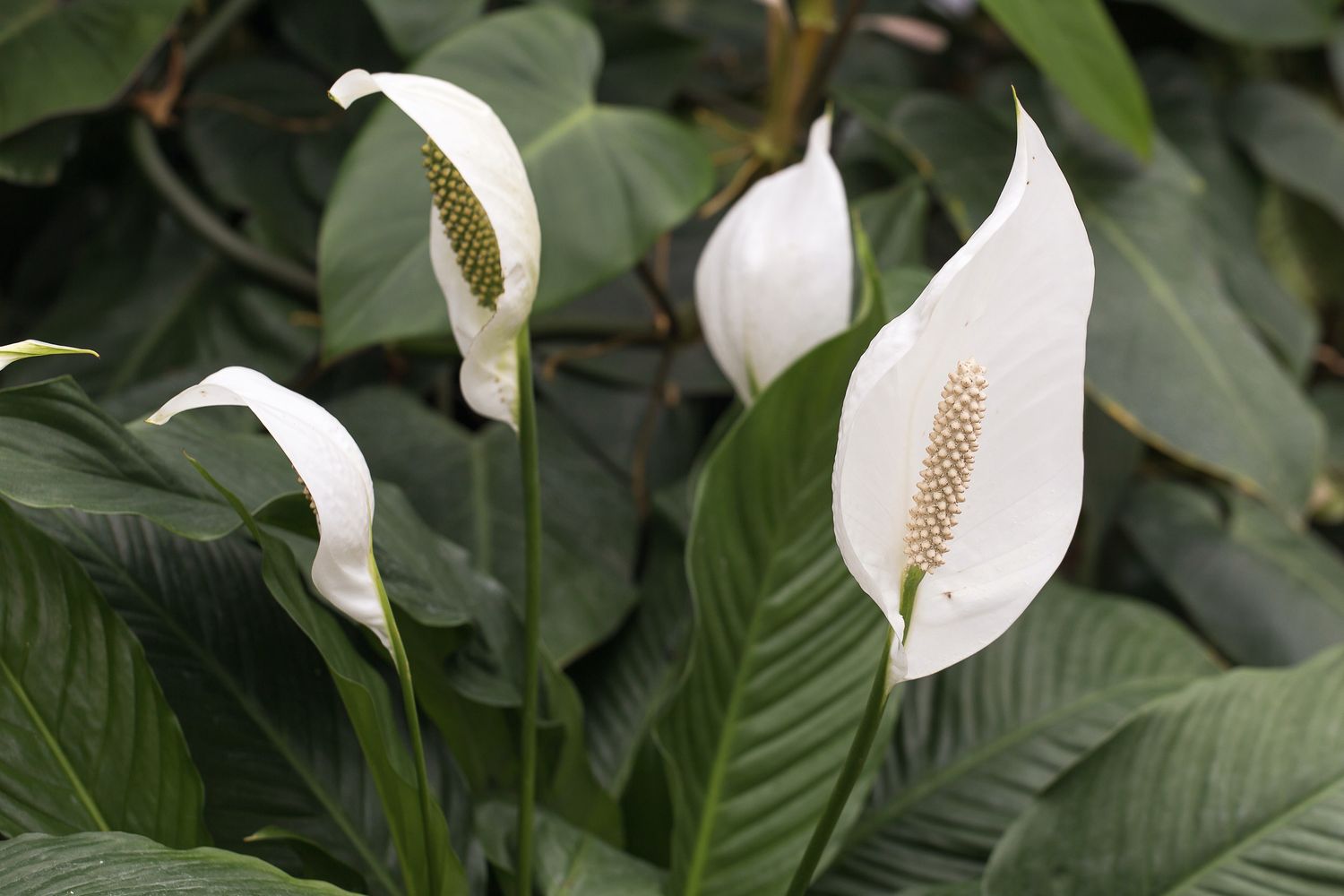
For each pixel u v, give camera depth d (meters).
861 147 2.28
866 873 1.36
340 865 1.23
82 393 1.20
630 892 1.26
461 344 1.21
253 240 1.97
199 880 1.10
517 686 1.31
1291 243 2.70
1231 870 1.24
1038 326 1.08
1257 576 2.06
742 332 1.29
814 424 1.27
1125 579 2.26
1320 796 1.25
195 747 1.25
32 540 1.18
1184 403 1.80
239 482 1.24
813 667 1.28
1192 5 2.39
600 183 1.46
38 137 1.66
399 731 1.28
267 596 1.29
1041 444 1.09
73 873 1.09
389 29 1.78
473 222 1.18
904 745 1.42
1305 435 1.84
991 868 1.27
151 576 1.27
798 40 1.76
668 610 1.55
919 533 1.08
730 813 1.27
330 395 1.98
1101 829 1.27
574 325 1.85
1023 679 1.44
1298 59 2.79
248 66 2.14
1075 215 1.08
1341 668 1.29
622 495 1.72
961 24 2.87
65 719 1.19
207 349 1.94
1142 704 1.42
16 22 1.60
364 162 1.43
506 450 1.71
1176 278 1.94
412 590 1.26
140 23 1.63
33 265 2.24
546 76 1.55
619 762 1.44
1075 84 1.76
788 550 1.28
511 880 1.27
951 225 2.36
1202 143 2.55
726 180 2.24
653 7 2.65
